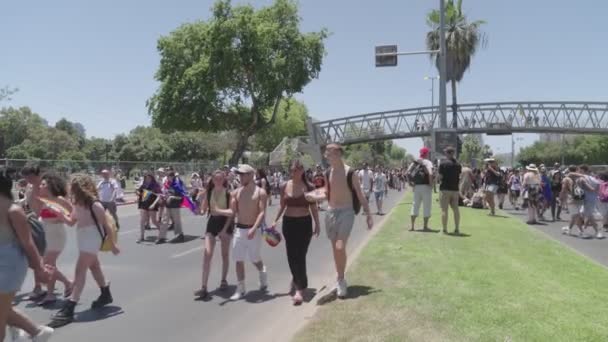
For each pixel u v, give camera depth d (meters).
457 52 41.94
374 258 9.16
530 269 8.19
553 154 97.50
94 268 7.12
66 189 7.43
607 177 15.59
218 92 42.19
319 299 6.73
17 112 87.88
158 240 13.82
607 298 6.47
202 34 41.78
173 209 13.75
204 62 40.50
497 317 5.62
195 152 93.25
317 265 9.92
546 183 18.42
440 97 24.22
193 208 14.02
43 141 84.75
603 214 15.41
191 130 43.72
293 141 61.91
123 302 7.43
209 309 7.01
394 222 15.36
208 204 8.04
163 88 42.53
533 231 13.62
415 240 11.23
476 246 10.46
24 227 4.90
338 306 6.22
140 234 14.98
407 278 7.52
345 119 55.84
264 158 73.81
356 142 56.38
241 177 7.55
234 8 42.16
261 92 42.72
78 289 6.61
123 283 8.67
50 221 7.43
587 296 6.55
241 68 41.56
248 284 8.51
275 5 43.62
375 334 5.13
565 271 8.15
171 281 8.83
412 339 4.96
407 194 38.84
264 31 40.75
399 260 8.88
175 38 43.12
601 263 9.85
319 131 54.69
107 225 6.88
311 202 7.23
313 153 52.84
